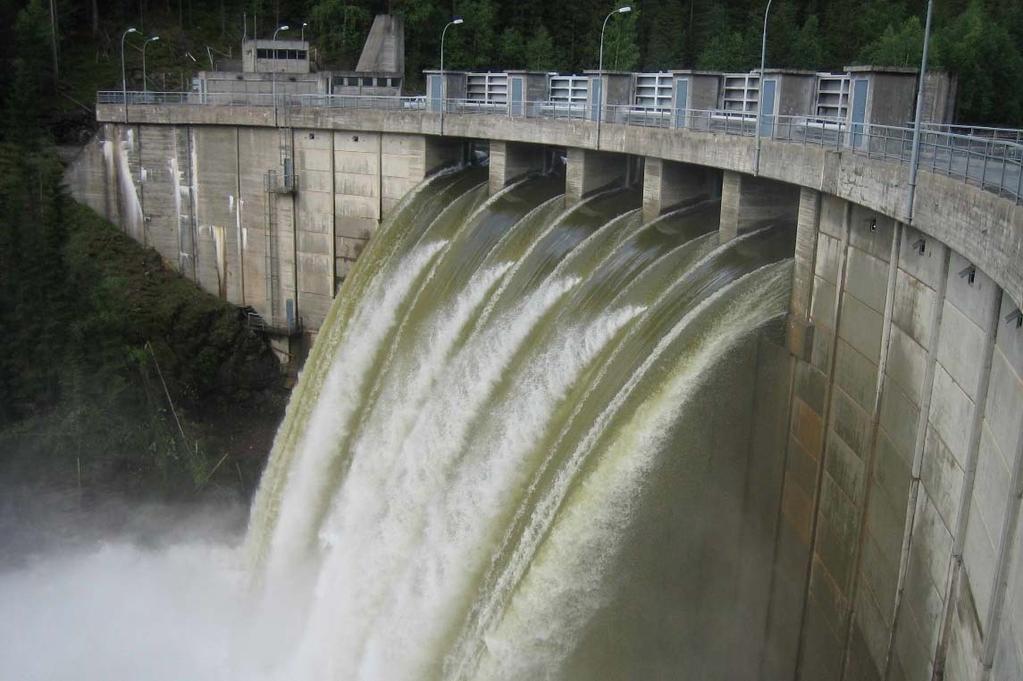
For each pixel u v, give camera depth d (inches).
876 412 1074.1
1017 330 773.3
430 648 1421.0
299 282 2640.3
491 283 1811.0
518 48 4564.5
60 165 2987.2
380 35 3408.0
